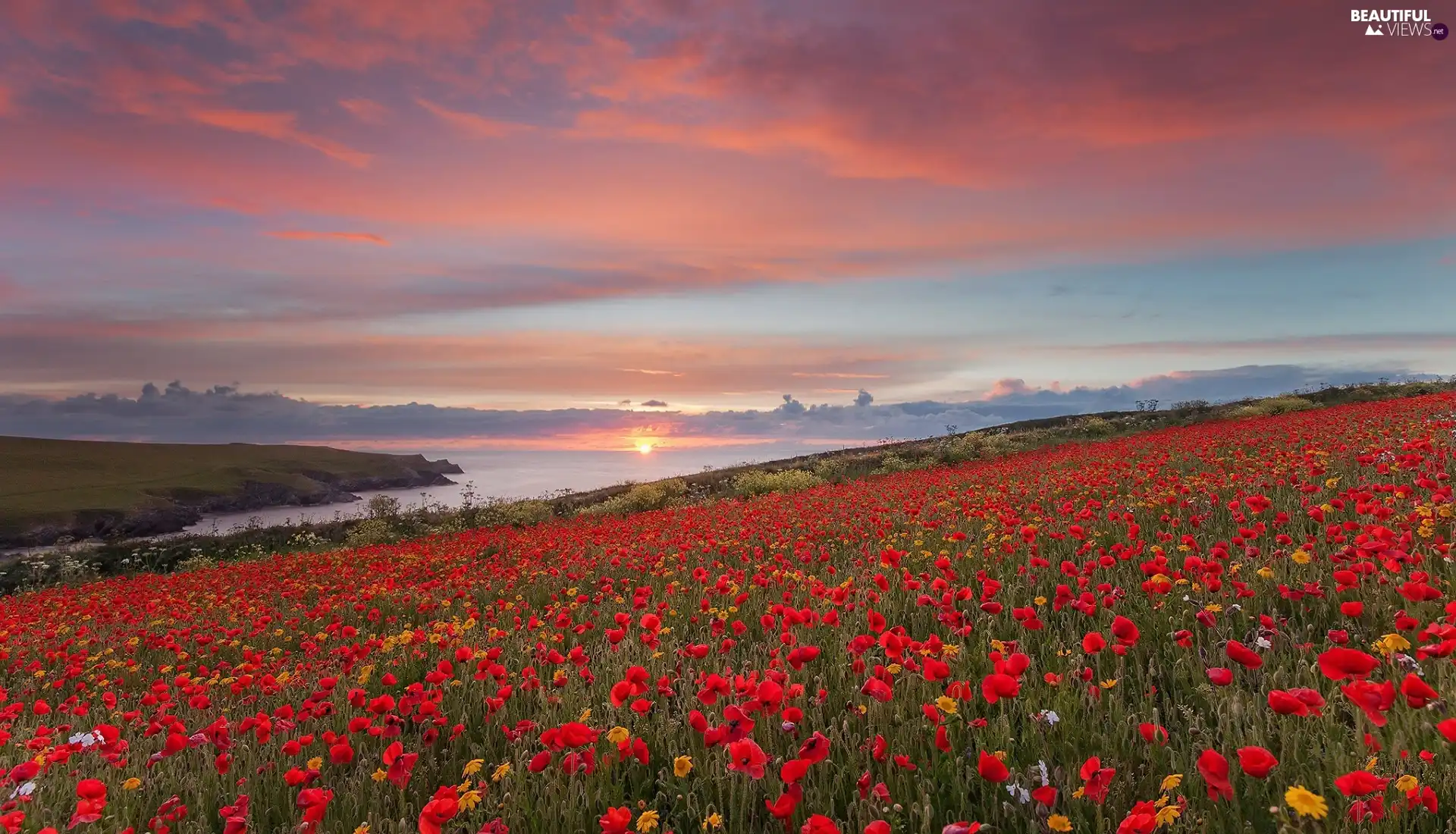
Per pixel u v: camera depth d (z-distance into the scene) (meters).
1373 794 2.21
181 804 3.72
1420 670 3.02
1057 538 7.17
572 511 30.55
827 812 2.77
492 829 2.74
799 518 12.45
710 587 7.48
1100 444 23.56
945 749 3.00
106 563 28.34
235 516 102.69
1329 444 11.07
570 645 6.20
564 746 3.12
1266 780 2.54
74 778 4.14
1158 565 4.60
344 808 3.35
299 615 10.27
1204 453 12.52
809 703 3.81
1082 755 3.04
